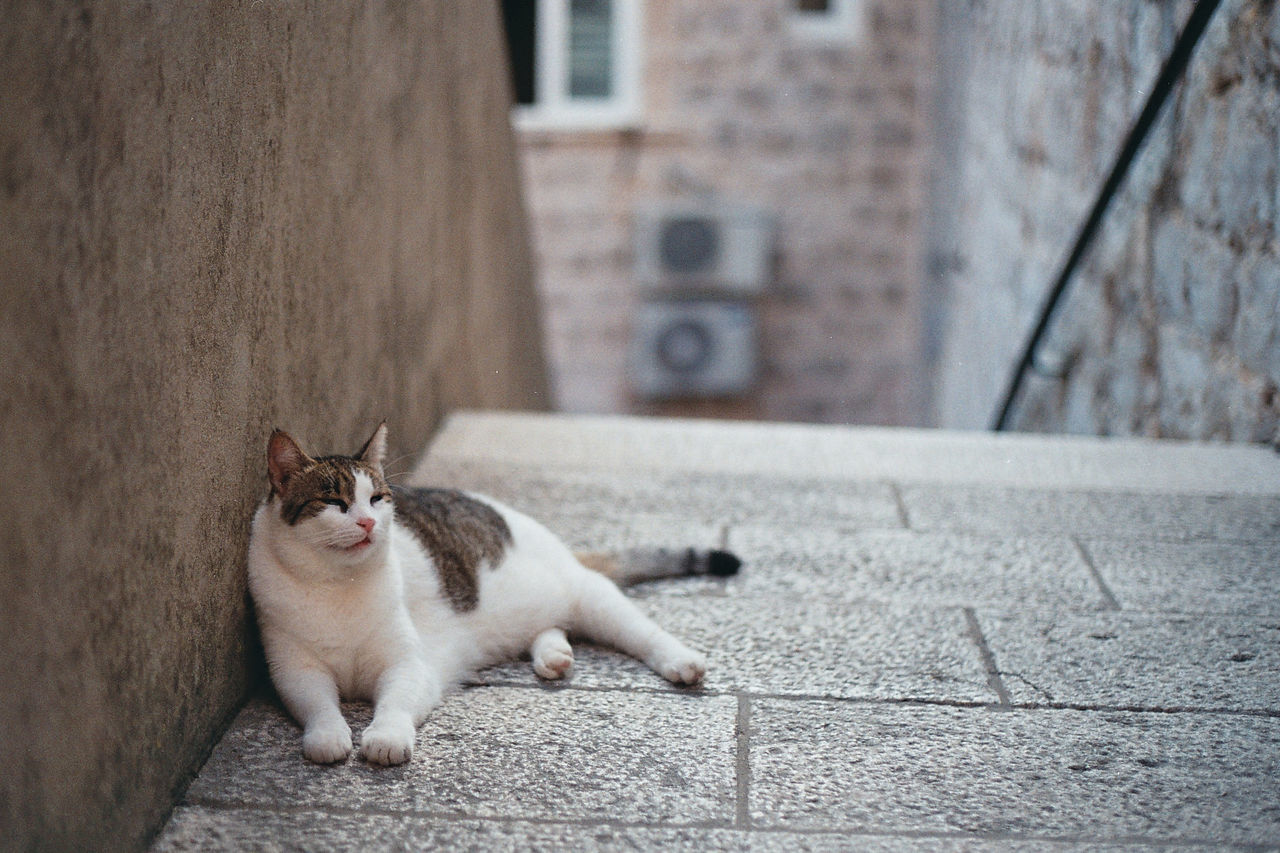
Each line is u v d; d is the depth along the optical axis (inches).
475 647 100.2
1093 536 130.9
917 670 101.9
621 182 424.5
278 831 78.3
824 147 420.8
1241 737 91.7
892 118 417.7
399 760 85.1
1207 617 112.3
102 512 70.7
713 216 417.4
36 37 62.1
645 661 102.3
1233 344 149.8
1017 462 153.5
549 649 99.8
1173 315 167.9
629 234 428.1
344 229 117.3
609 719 93.0
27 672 63.2
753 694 97.4
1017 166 254.5
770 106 418.0
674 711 94.4
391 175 135.9
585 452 156.3
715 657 103.7
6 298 60.2
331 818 79.7
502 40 222.8
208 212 84.3
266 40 94.5
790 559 124.5
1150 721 94.1
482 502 110.6
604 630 105.0
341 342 117.0
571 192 425.4
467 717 92.7
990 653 105.0
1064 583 119.4
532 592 103.9
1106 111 191.3
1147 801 83.6
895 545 128.3
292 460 88.5
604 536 129.3
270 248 96.9
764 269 424.2
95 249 68.7
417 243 149.9
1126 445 157.5
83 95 66.9
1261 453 146.5
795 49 412.8
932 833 79.9
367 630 90.7
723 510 137.8
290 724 90.9
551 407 321.7
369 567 89.0
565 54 424.2
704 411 446.0
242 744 87.8
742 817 81.0
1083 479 147.3
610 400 444.8
